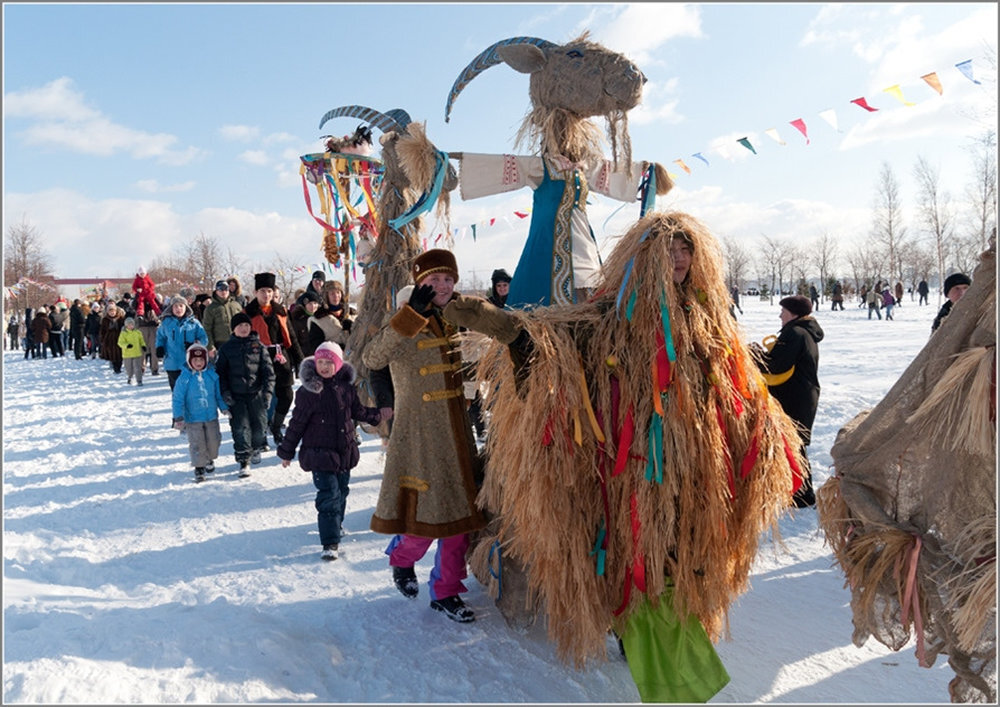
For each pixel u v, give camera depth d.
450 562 3.46
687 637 2.87
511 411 2.91
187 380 6.38
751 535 3.00
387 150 5.72
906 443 2.65
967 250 31.39
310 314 8.98
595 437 2.81
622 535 2.82
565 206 4.30
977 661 2.44
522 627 3.25
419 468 3.42
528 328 2.79
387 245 5.75
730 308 3.10
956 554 2.53
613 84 4.19
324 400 4.43
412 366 3.49
